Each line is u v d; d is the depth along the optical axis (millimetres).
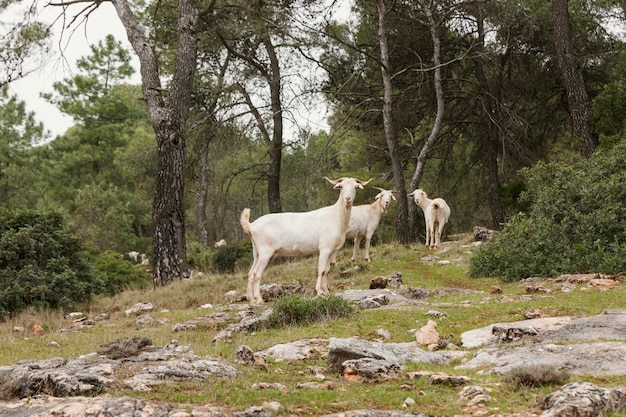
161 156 20438
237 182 49312
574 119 22922
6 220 17938
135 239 41625
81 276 17750
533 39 29250
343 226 13586
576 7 29141
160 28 27188
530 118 32344
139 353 8500
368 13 29250
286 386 6758
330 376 7238
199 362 7363
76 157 49000
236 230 56750
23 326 14062
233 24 24266
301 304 10664
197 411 5684
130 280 23531
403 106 31031
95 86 51594
